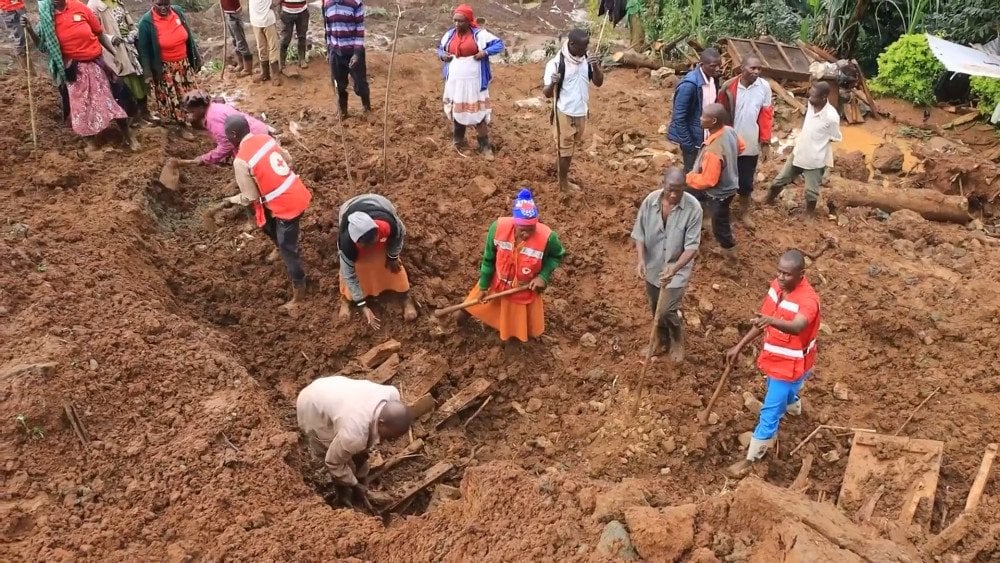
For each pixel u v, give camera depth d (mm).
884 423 6258
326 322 6605
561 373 6605
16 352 5008
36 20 12148
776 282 5297
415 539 4371
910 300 7590
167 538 4203
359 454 5133
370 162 8617
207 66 11766
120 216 6797
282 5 11078
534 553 4148
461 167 8789
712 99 7477
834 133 8242
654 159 9648
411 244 7223
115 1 8398
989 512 5020
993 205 9562
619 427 6074
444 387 6387
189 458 4664
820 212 9094
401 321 6664
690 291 7449
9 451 4461
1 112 8203
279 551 4160
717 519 4426
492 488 4637
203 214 7711
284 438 4934
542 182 8906
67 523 4195
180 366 5348
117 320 5570
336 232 7277
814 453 5977
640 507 4430
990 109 11523
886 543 4133
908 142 11188
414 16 15852
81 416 4773
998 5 12391
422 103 10492
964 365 6793
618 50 14023
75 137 8062
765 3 14305
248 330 6512
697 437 5953
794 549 4004
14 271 5711
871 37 14188
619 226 8219
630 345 6816
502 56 13664
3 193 6898
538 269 6020
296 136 9250
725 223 7410
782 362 5359
